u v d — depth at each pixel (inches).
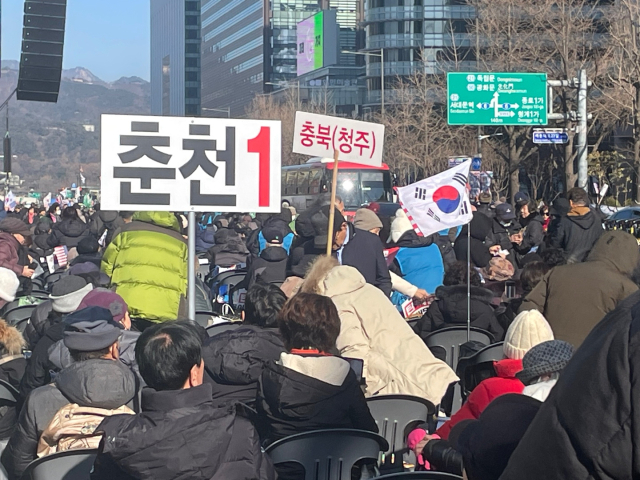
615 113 1739.7
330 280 253.6
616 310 92.6
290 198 1806.1
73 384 183.5
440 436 191.5
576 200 500.1
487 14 1895.9
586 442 88.1
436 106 2743.6
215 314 375.9
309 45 5703.7
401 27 4055.1
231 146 252.1
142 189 247.6
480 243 492.1
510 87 1128.8
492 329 341.7
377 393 243.0
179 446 142.3
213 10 7770.7
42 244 784.9
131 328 302.7
